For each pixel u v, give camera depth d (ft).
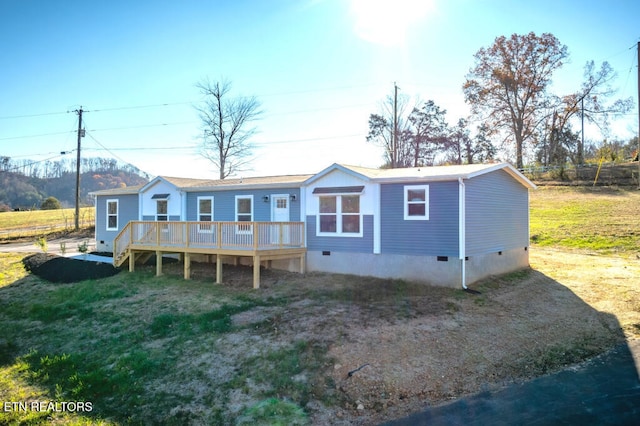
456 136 155.12
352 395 21.02
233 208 55.11
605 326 29.22
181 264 55.47
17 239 93.50
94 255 65.46
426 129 147.74
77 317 35.27
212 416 20.10
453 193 39.45
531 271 48.11
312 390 21.61
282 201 51.08
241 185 53.01
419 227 41.29
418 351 24.70
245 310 33.81
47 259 58.54
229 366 24.41
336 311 32.01
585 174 116.88
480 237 42.29
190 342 28.02
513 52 126.00
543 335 27.71
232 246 42.73
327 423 19.08
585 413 18.48
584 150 159.02
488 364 23.63
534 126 130.21
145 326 31.89
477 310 32.24
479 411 19.21
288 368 23.57
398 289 38.29
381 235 43.52
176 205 60.08
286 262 49.39
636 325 29.07
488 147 151.33
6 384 24.36
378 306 33.09
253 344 26.76
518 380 22.02
